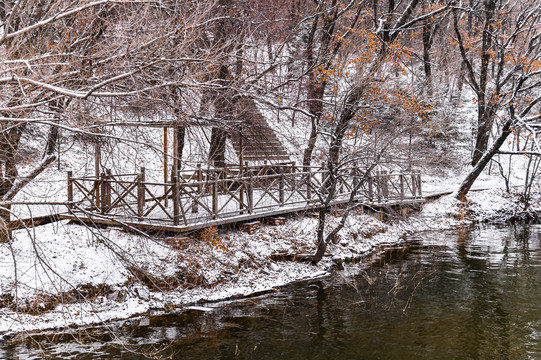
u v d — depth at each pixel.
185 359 8.27
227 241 12.91
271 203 15.38
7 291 9.49
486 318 10.38
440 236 19.08
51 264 10.36
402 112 14.70
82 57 7.71
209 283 11.51
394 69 15.80
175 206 11.75
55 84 7.65
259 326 9.77
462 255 15.95
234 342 8.97
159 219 11.88
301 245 14.27
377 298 11.59
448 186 26.17
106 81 6.90
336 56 16.55
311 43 17.19
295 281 12.66
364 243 16.61
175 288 11.11
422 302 11.34
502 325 9.98
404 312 10.69
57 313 9.53
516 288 12.41
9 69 6.77
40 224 12.91
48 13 8.37
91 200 12.50
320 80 16.28
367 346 8.95
